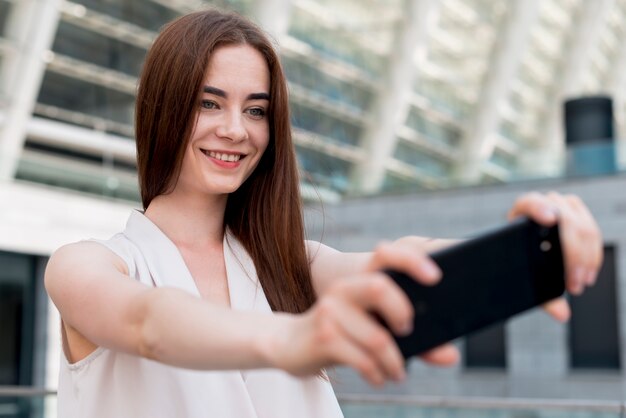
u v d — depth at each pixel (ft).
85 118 53.16
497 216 51.11
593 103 52.80
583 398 45.14
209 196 4.75
